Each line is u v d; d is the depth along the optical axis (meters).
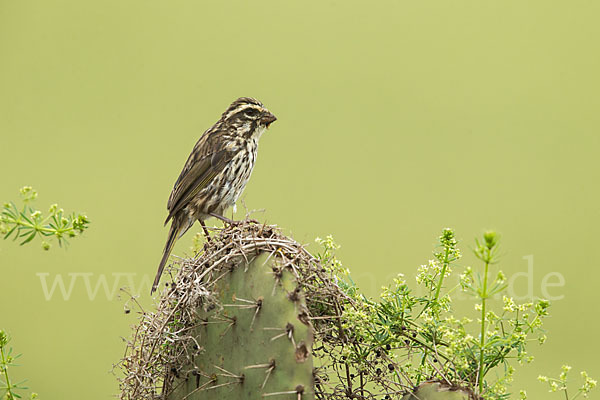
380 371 6.90
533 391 12.71
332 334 6.77
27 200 6.87
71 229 6.89
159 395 6.95
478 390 6.64
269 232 6.61
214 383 6.47
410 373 6.97
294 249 6.42
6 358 7.67
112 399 13.88
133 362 6.97
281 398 6.00
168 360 6.84
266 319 6.12
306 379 5.97
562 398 12.56
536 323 6.60
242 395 6.24
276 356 6.06
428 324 6.90
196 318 6.68
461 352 6.54
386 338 6.84
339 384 6.94
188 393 6.73
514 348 6.77
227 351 6.40
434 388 6.43
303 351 6.00
